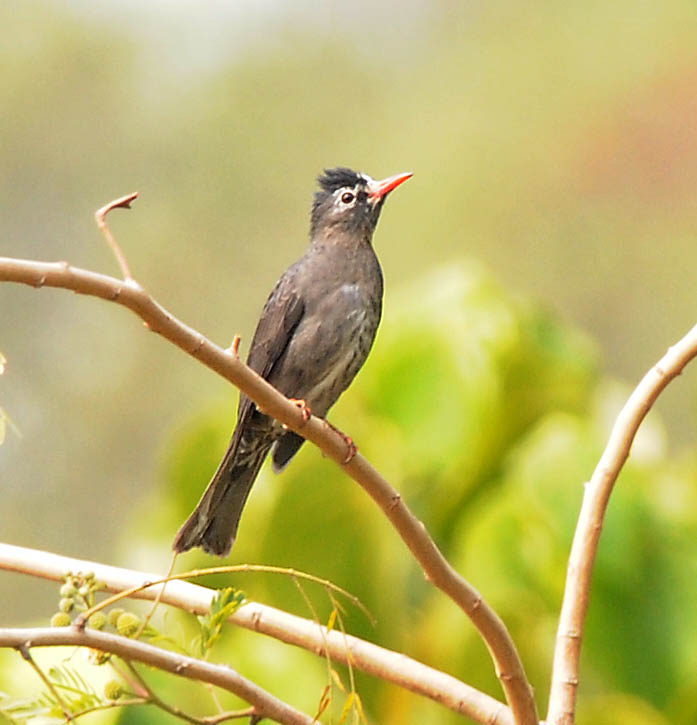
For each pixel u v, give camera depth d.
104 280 6.19
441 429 10.93
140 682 6.50
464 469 10.89
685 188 24.44
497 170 24.78
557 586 10.19
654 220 24.45
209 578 10.95
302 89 26.45
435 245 24.30
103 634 5.99
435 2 27.09
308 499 10.82
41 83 26.20
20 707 6.14
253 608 7.47
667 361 7.13
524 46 25.81
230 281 25.23
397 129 25.92
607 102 25.12
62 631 5.91
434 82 26.20
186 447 11.58
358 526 10.80
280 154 25.97
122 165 26.05
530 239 24.34
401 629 10.79
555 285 24.09
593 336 23.97
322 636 7.16
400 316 11.34
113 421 23.97
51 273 6.04
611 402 11.57
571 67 25.44
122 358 24.33
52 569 7.29
